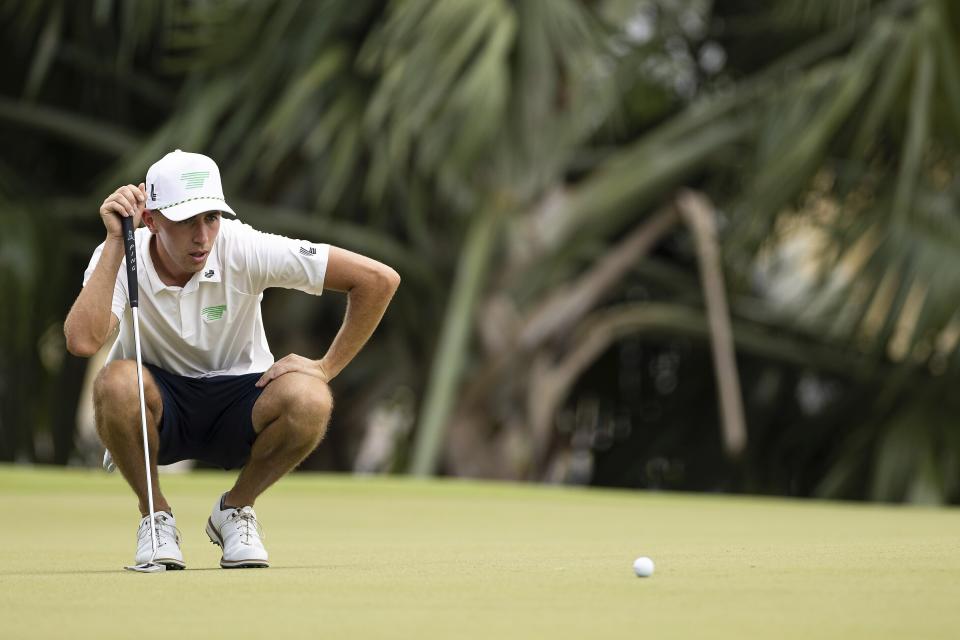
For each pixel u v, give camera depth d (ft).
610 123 168.35
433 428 138.00
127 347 41.86
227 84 152.05
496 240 153.58
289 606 29.55
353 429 186.09
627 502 94.27
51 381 170.09
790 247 189.88
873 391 176.35
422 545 52.26
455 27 136.26
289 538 57.67
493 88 135.23
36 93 172.55
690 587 33.09
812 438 187.32
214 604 29.96
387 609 28.91
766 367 189.78
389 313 167.73
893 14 160.25
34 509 78.69
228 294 40.83
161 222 39.50
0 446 167.53
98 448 179.52
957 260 155.02
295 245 41.11
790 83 161.48
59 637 24.77
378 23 146.00
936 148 163.12
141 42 166.09
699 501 99.09
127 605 29.78
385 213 160.66
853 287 158.81
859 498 171.42
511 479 158.51
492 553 46.93
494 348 155.84
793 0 169.78
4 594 32.24
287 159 160.45
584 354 164.45
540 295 158.10
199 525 66.49
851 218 165.58
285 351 172.24
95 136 167.12
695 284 181.57
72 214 164.35
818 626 25.93
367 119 143.02
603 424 209.05
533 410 159.53
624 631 25.38
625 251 162.81
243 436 42.06
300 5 145.79
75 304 39.63
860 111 160.86
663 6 170.60
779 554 44.19
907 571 37.17
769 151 156.15
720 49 190.90
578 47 142.92
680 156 161.07
